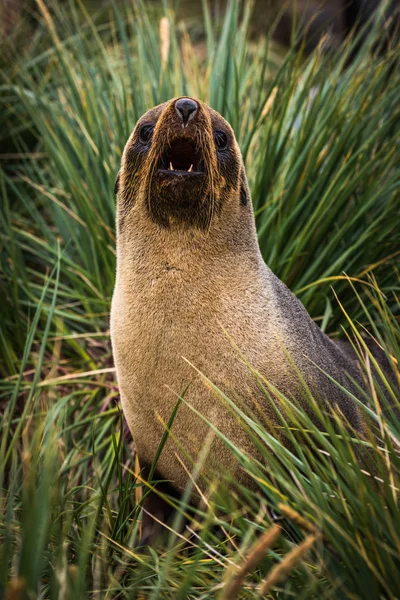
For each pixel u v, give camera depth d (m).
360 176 10.90
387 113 12.29
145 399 7.96
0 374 11.16
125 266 7.98
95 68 15.55
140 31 14.69
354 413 8.54
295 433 7.57
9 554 5.42
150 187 7.41
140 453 8.65
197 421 7.70
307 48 22.27
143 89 12.92
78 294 11.49
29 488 5.03
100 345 11.46
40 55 16.66
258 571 6.67
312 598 5.68
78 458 9.71
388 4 13.98
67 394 10.95
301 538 6.43
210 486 6.30
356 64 13.02
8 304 11.65
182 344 7.60
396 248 11.06
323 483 6.34
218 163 7.67
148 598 6.35
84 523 7.63
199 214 7.42
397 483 6.10
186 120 7.25
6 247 12.29
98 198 12.05
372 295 10.70
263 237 10.82
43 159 15.07
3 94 15.89
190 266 7.60
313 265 10.70
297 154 11.38
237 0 14.02
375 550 5.56
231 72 12.95
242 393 7.59
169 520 8.70
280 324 7.96
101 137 12.57
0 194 14.22
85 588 5.56
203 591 6.38
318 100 11.89
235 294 7.69
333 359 8.89
